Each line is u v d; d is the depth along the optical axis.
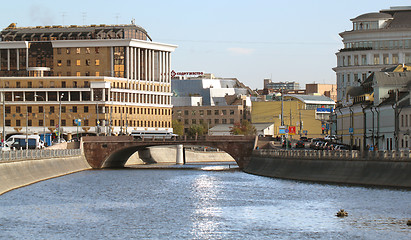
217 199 120.12
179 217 99.38
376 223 90.19
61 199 120.19
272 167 172.50
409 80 175.62
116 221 95.88
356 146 178.75
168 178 170.00
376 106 172.88
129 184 151.12
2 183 131.38
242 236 84.44
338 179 137.12
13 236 84.88
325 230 87.00
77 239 83.19
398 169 121.69
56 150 180.75
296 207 106.62
